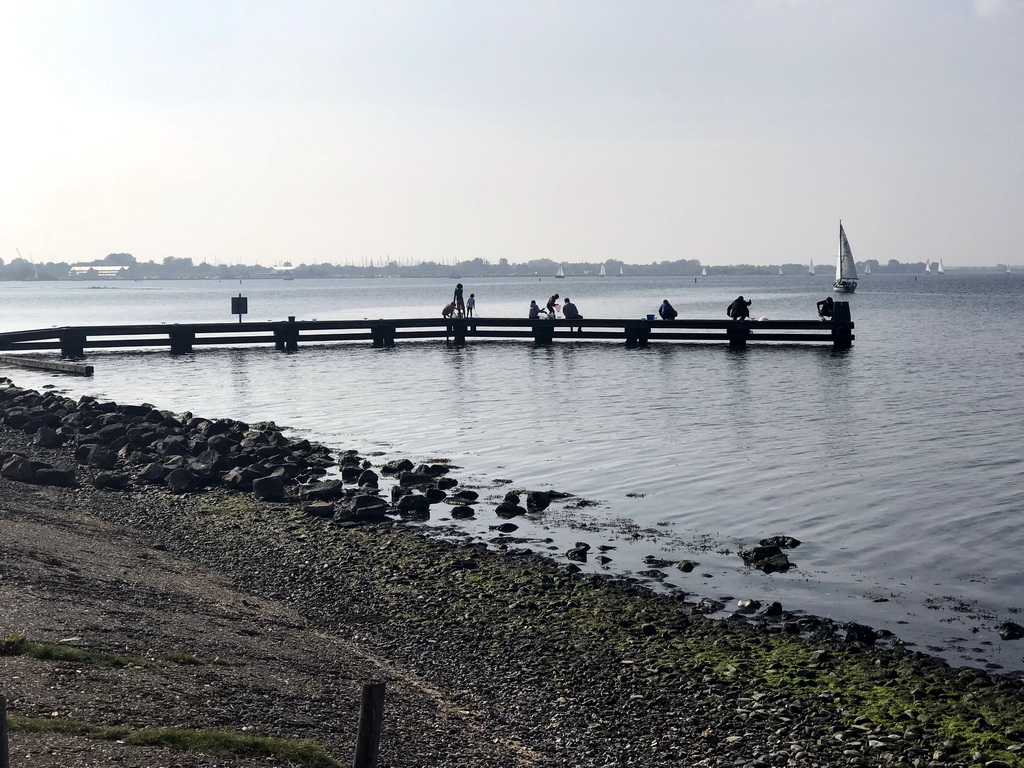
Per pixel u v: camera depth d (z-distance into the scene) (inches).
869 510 874.1
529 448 1181.1
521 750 433.1
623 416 1417.3
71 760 323.3
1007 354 2309.3
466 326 2792.8
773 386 1739.7
